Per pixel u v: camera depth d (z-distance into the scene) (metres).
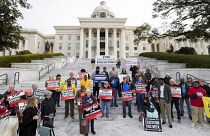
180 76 14.49
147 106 7.17
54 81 9.00
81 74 10.59
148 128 6.85
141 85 8.94
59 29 78.12
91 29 71.25
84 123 6.23
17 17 19.95
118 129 6.94
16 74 14.77
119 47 73.62
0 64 18.08
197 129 7.06
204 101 7.39
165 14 19.14
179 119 7.86
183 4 17.50
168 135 6.42
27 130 4.68
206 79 13.52
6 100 6.64
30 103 4.90
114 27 70.62
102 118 8.05
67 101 8.02
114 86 9.57
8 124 4.28
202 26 15.34
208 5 15.87
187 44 66.69
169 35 19.52
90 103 6.32
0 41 21.25
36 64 18.48
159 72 16.02
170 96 7.42
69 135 6.32
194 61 17.44
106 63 20.48
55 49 77.19
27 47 73.94
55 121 7.85
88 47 69.81
